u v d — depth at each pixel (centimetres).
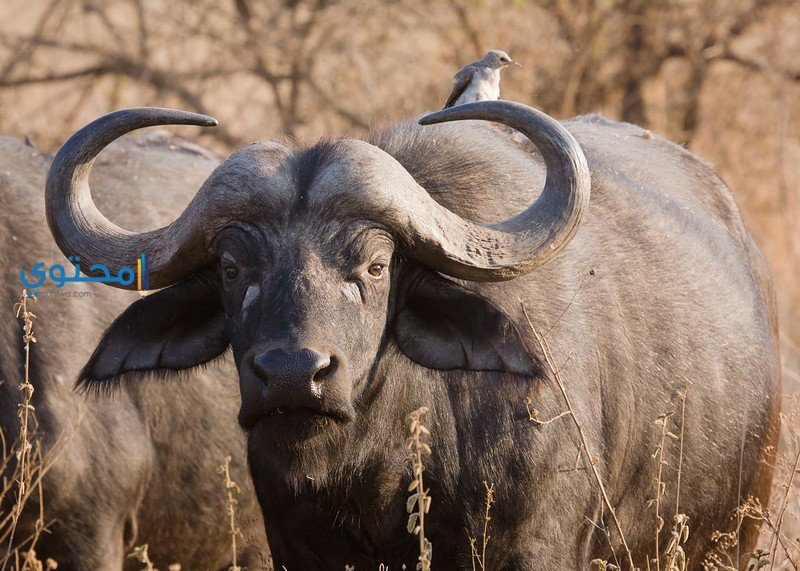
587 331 1761
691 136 4650
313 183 1516
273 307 1459
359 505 1681
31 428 1970
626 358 1823
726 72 4831
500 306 1659
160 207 2252
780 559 2138
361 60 4519
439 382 1662
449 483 1656
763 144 4675
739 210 2325
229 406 2192
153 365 1684
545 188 1581
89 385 1684
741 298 2112
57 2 4700
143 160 2364
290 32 4619
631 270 1908
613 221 1947
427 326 1617
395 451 1656
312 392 1403
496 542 1669
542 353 1628
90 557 2053
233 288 1538
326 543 1734
